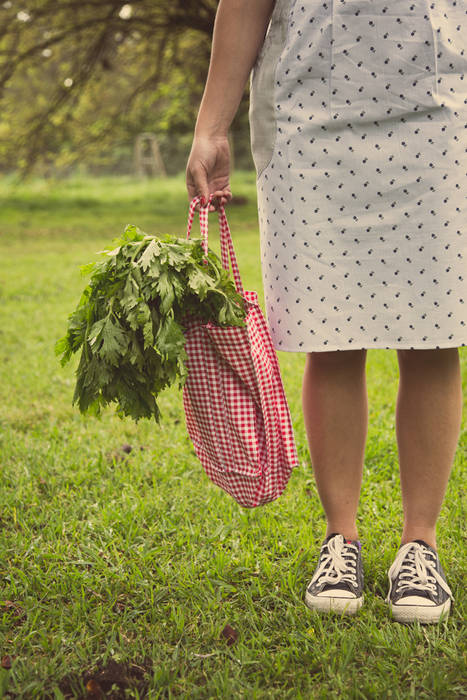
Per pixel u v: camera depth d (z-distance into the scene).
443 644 1.62
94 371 1.65
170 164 35.62
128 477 2.64
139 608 1.82
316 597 1.77
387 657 1.58
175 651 1.61
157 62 15.13
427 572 1.76
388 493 2.48
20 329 5.52
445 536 2.12
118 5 13.88
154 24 14.20
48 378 4.14
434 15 1.57
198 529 2.21
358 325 1.69
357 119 1.61
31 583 1.93
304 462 2.75
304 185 1.67
